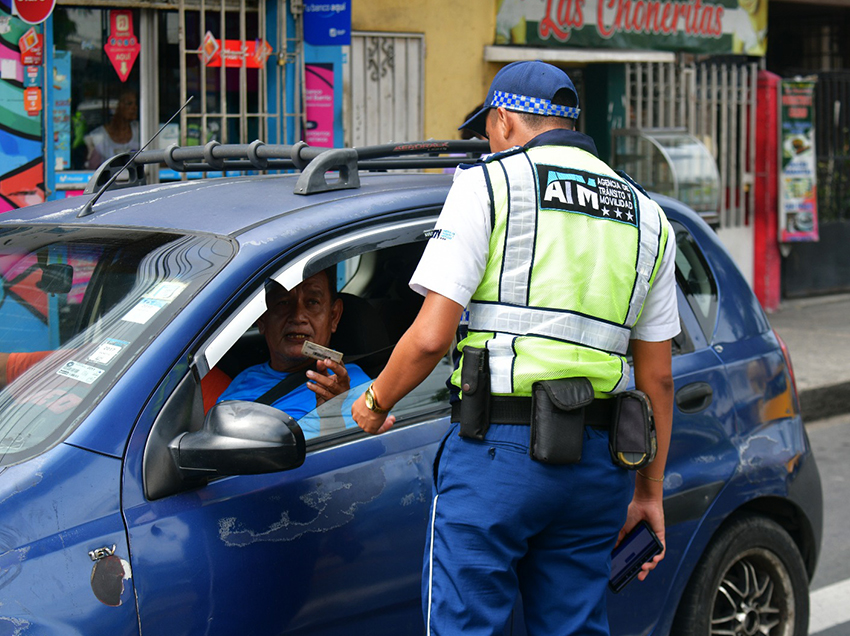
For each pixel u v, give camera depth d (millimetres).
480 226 2896
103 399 2855
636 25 12312
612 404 3059
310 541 3092
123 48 9219
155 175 9469
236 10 9570
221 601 2885
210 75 9633
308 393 3516
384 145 3812
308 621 3092
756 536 4500
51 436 2824
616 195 3084
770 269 14109
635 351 3301
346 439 3326
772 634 4723
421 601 3359
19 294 3387
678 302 4391
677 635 4293
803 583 4750
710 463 4281
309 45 9844
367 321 3965
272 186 3758
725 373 4410
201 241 3262
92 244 3463
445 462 3020
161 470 2832
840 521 7383
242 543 2943
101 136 9242
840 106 15109
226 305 3033
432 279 2879
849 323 13367
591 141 3174
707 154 12555
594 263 2971
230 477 3004
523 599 3160
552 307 2916
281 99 9859
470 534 2930
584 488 2973
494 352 2926
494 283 2926
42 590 2609
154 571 2771
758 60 13977
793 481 4613
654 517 3457
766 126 13820
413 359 2885
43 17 8406
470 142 4215
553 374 2898
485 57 11141
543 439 2865
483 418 2924
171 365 2922
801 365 10977
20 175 8609
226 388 3631
